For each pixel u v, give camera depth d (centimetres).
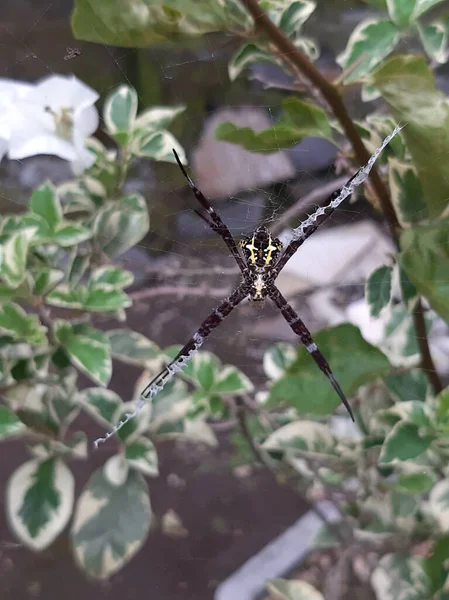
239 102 23
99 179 19
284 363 21
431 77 13
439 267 15
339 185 22
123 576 24
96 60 23
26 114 16
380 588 18
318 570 23
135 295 23
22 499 18
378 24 16
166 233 25
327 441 19
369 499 19
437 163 14
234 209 25
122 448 19
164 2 14
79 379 26
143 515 18
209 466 26
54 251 18
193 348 19
